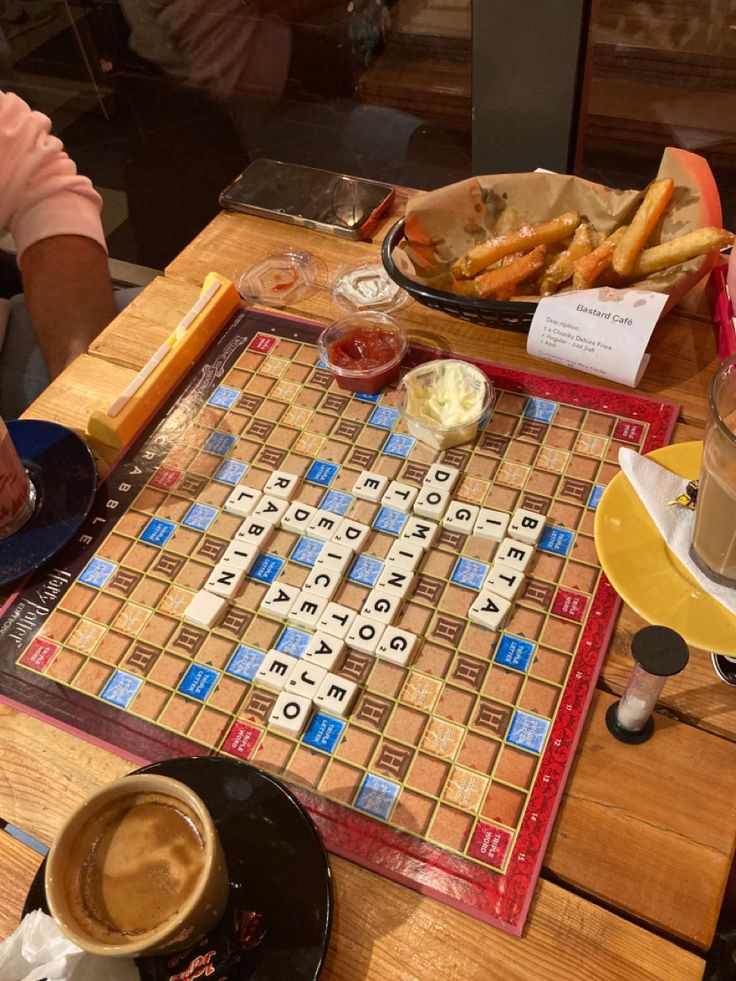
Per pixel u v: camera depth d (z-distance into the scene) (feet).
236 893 2.11
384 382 3.38
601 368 3.24
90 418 3.31
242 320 3.74
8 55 8.87
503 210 3.59
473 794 2.33
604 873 2.18
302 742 2.48
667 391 3.26
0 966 1.94
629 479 2.75
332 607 2.73
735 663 2.48
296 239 4.14
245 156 8.02
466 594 2.73
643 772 2.32
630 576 2.58
